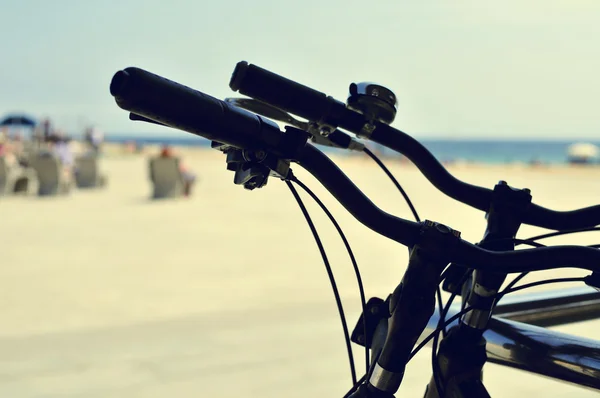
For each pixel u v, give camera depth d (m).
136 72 0.68
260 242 7.62
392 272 5.89
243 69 0.90
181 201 12.47
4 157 13.47
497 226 1.07
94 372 3.37
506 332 1.10
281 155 0.81
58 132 19.70
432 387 1.08
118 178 19.11
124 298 4.90
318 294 5.02
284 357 3.63
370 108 1.02
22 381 3.23
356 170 25.17
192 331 4.06
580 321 1.36
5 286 5.29
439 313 1.17
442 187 1.10
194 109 0.72
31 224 9.17
